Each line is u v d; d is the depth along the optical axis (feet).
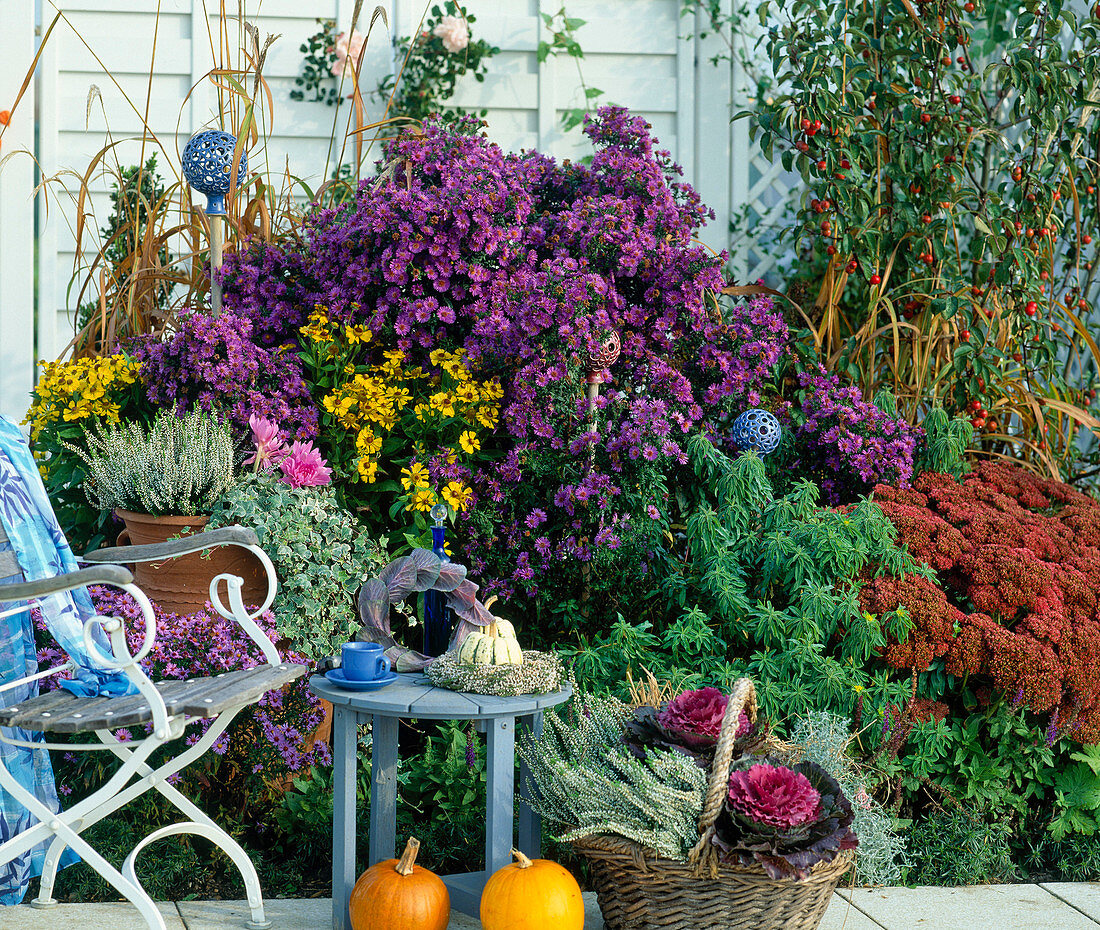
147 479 9.62
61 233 15.25
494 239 11.38
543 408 11.12
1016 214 14.19
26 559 7.73
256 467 10.22
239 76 14.71
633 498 10.88
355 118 15.20
